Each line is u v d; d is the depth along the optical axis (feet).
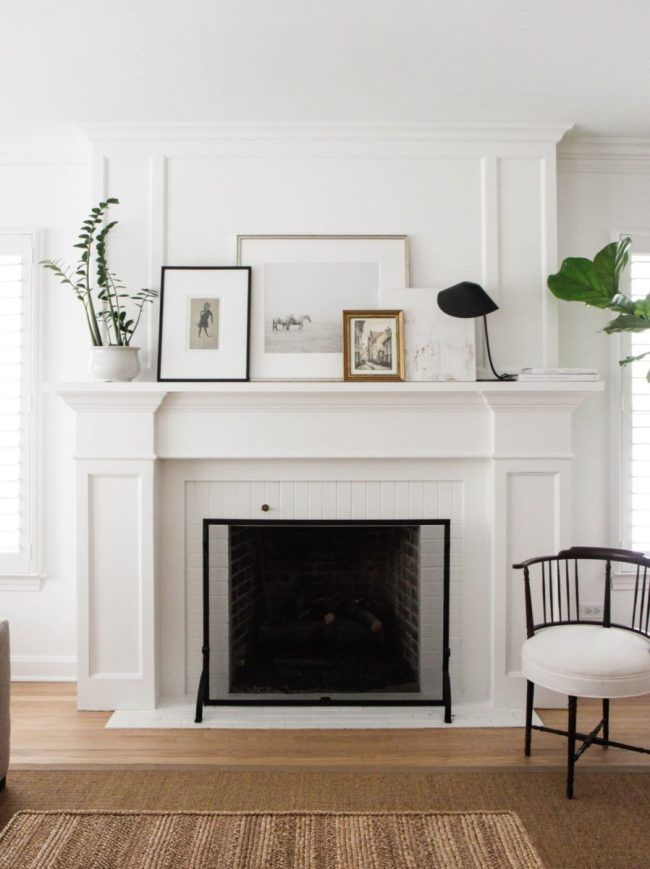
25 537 11.64
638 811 7.80
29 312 11.63
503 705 10.47
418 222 10.87
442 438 10.43
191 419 10.41
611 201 11.60
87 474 10.32
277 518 10.66
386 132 10.77
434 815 7.56
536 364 10.84
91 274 11.26
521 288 10.86
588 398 11.63
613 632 8.86
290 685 10.64
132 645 10.39
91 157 11.60
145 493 10.31
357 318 10.59
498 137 10.82
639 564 8.85
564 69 9.20
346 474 10.64
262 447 10.40
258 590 11.09
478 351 10.80
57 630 11.73
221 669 10.59
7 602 11.70
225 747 9.28
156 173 10.78
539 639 8.73
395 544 11.06
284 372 10.66
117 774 8.63
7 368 11.71
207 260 10.84
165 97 9.93
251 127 10.71
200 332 10.61
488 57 8.89
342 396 10.23
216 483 10.67
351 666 10.94
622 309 10.28
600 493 11.64
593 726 9.89
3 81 9.44
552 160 10.87
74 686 11.48
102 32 8.28
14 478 11.71
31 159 11.62
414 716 10.26
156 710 10.36
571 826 7.52
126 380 10.30
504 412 10.34
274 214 10.84
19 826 7.30
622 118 10.67
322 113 10.43
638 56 8.87
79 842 7.04
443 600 10.47
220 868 6.63
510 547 10.43
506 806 7.91
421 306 10.60
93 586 10.39
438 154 10.84
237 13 7.89
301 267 10.78
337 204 10.85
